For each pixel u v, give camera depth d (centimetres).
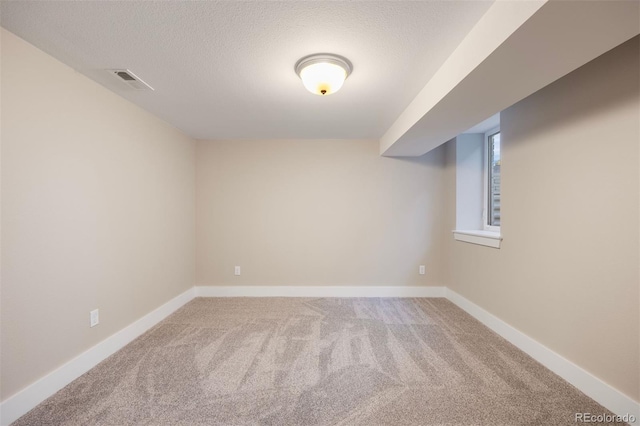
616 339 145
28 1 117
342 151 353
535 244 201
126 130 224
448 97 169
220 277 353
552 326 186
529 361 197
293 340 229
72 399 156
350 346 218
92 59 164
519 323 217
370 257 355
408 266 354
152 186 261
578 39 112
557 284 182
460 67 149
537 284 199
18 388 144
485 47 127
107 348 203
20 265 145
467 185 326
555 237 184
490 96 168
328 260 355
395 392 162
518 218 219
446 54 159
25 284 148
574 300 169
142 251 246
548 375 179
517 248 220
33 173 151
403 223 354
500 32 116
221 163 352
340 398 157
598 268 155
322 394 160
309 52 157
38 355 154
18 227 144
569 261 173
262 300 338
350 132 321
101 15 126
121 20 130
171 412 146
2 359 138
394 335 239
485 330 250
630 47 139
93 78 187
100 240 198
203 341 227
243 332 245
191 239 340
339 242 355
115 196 213
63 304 169
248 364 192
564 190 177
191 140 340
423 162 353
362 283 354
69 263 173
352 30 137
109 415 144
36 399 151
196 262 351
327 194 354
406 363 193
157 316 268
